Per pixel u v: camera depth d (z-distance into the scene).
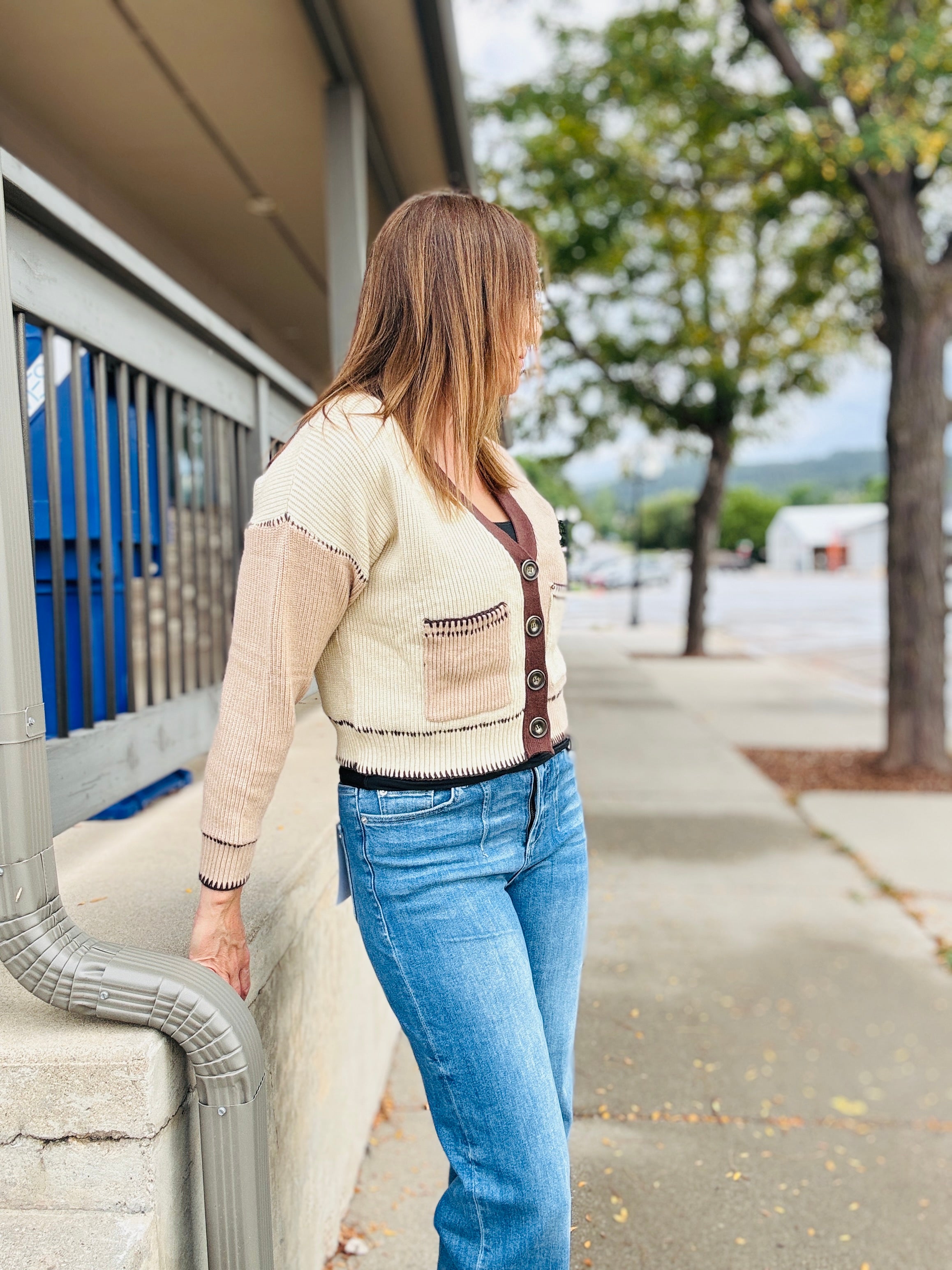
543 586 1.08
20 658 0.88
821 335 11.14
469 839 1.01
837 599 31.56
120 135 3.98
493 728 1.01
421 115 3.83
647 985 2.95
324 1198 1.60
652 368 11.66
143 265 1.52
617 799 5.32
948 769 6.19
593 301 10.37
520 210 7.69
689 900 3.75
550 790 1.08
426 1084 1.05
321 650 0.96
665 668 12.42
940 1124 2.30
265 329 7.05
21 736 0.88
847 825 4.89
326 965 1.62
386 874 1.00
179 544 1.90
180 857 1.49
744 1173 2.01
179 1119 0.97
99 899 1.28
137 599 2.35
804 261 8.39
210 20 3.08
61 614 1.37
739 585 43.59
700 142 7.64
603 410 11.18
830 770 6.22
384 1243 1.72
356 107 3.51
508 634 1.01
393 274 1.05
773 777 6.03
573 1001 1.20
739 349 12.20
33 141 3.87
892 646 6.30
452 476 1.04
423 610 0.97
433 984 1.00
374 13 3.04
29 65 3.38
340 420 0.98
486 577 0.99
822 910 3.68
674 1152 2.07
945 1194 2.01
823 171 6.32
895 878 4.07
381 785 1.00
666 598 32.34
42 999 0.92
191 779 2.07
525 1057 1.00
